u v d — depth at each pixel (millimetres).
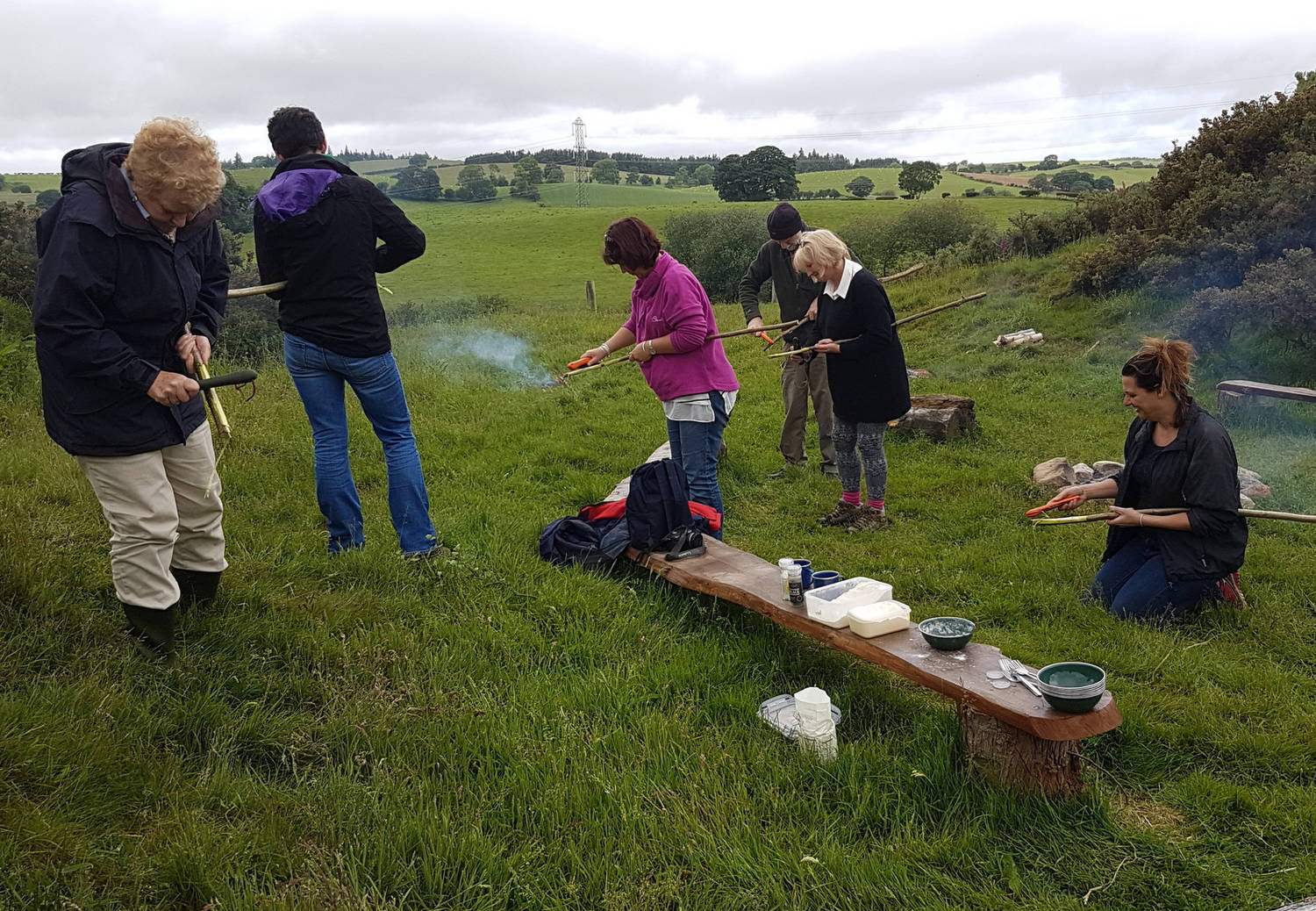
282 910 2428
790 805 3078
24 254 11062
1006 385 10516
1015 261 16281
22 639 3467
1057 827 3018
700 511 5273
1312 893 2740
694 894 2676
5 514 4586
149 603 3494
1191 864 2869
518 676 3842
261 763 3197
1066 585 5121
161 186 3152
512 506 6172
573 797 3012
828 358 6074
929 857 2863
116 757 2920
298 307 4527
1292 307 9672
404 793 2979
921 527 6309
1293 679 4047
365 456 7344
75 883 2426
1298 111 12680
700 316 5035
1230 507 4512
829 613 3779
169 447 3607
